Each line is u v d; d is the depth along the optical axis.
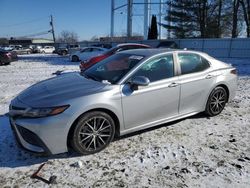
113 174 3.53
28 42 89.31
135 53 4.88
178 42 32.34
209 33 39.47
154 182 3.35
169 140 4.52
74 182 3.36
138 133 4.78
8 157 3.96
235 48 29.42
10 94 8.22
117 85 4.16
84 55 21.23
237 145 4.36
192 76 5.01
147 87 4.38
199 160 3.87
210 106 5.52
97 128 4.00
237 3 36.34
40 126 3.58
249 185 3.29
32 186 3.28
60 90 4.06
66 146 3.78
